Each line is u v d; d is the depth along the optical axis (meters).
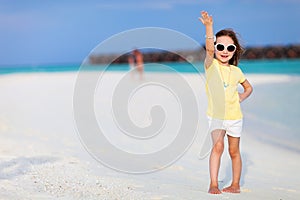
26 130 9.05
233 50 5.02
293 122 12.09
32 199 4.22
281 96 17.00
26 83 22.28
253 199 4.89
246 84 5.21
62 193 4.47
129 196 4.54
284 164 7.51
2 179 4.86
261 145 9.28
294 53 68.94
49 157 6.22
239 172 5.24
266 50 69.25
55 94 16.83
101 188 4.75
